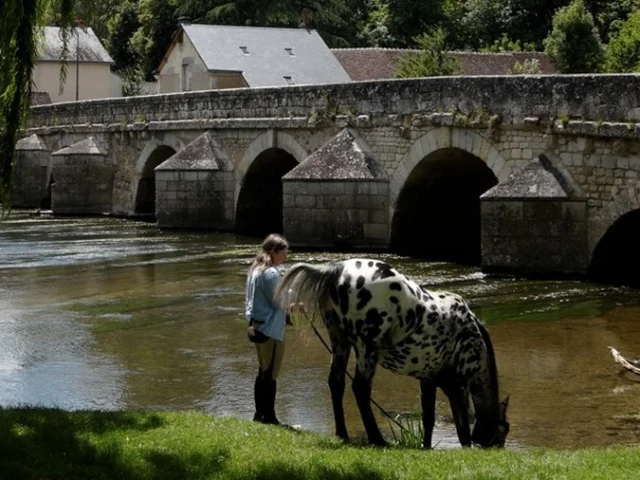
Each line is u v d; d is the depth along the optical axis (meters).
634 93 17.53
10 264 22.48
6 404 10.66
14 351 13.55
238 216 29.78
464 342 8.30
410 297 8.06
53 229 31.34
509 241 19.02
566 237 18.62
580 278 18.53
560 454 7.66
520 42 52.25
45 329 15.02
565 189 18.66
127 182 35.97
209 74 40.84
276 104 27.42
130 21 65.12
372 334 8.00
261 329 9.05
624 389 11.03
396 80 23.00
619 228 18.41
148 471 7.09
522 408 10.36
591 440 9.20
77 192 37.31
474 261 21.45
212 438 7.93
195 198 29.98
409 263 21.17
